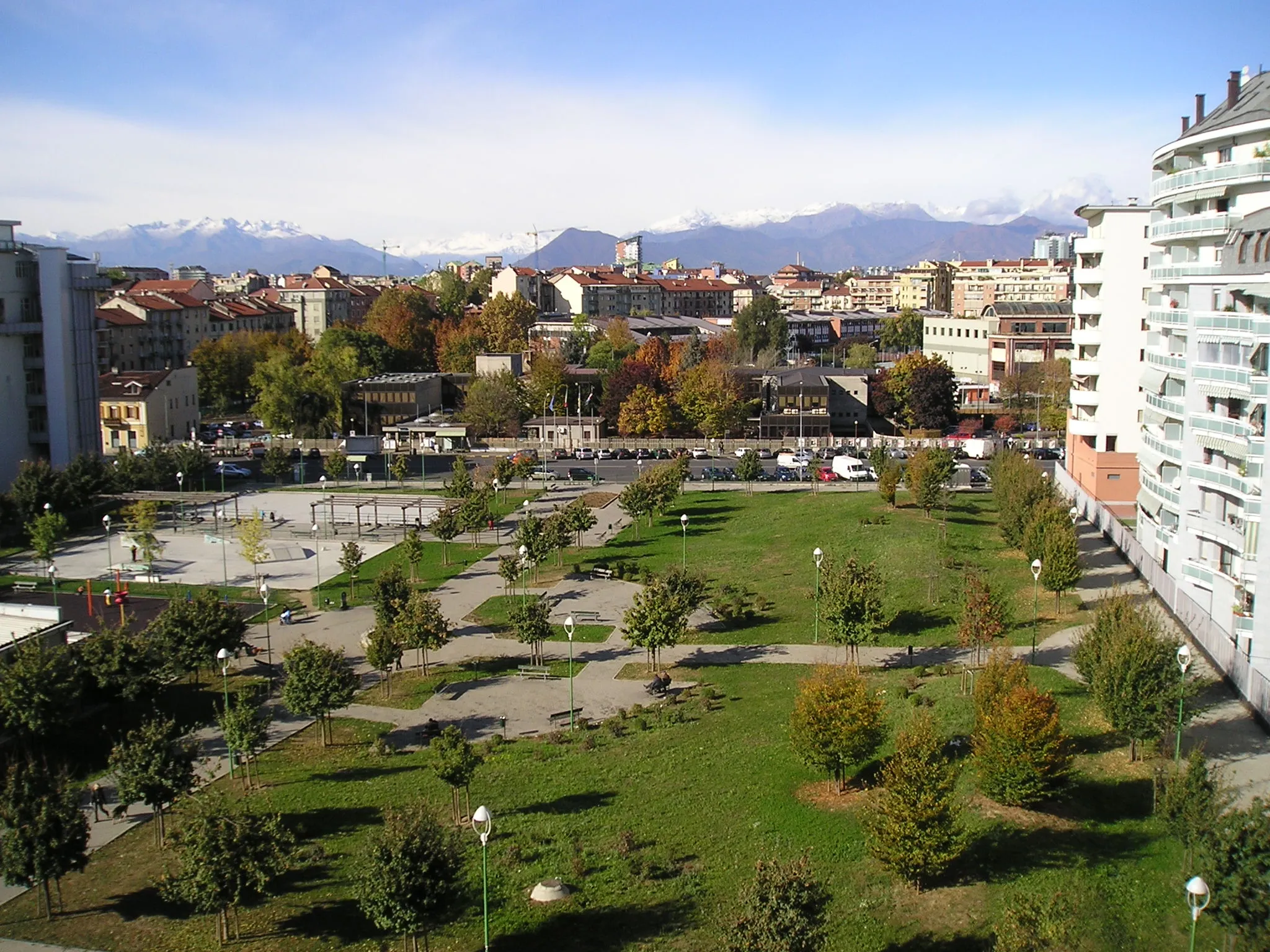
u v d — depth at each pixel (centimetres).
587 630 7662
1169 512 7662
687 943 3603
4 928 3975
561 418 17150
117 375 16238
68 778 4597
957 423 17525
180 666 6431
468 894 4000
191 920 3997
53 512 10725
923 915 3631
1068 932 3266
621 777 5059
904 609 7644
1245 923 3172
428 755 5525
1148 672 4559
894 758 4056
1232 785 4375
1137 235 10200
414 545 9231
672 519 11194
